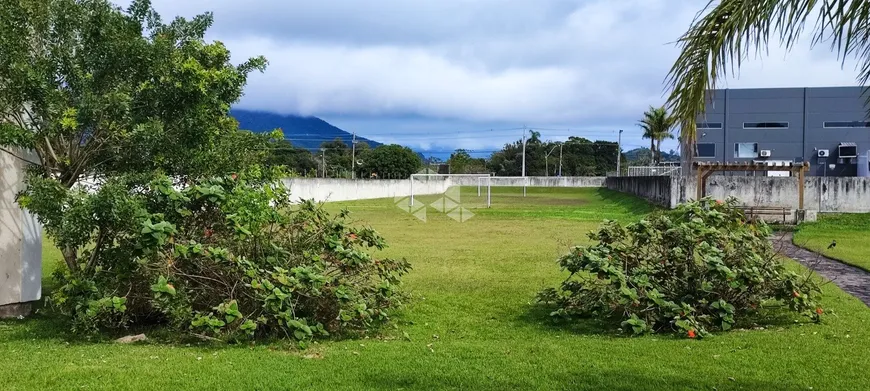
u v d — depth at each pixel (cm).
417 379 446
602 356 511
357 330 604
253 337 569
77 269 595
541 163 7750
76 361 482
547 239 1522
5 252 652
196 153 626
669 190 2145
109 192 528
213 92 621
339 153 7838
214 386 423
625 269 639
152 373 448
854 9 368
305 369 466
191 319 548
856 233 1666
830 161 3706
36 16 591
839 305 729
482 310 717
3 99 561
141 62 585
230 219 573
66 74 579
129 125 582
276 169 689
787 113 3747
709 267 592
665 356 510
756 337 573
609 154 8325
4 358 491
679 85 426
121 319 589
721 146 3822
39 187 536
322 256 635
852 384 435
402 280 909
